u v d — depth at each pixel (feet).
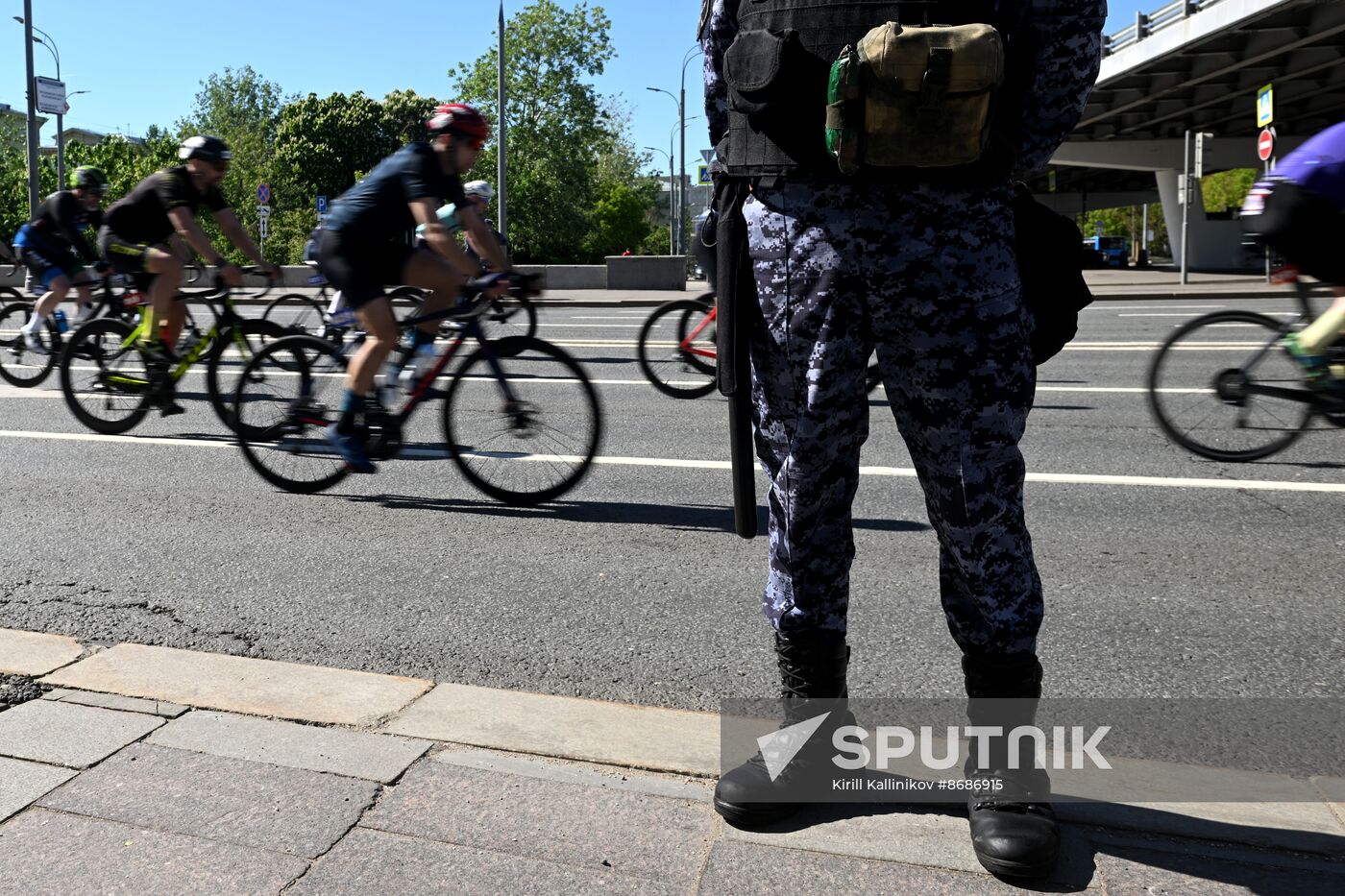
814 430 6.83
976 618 6.87
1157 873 6.40
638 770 7.69
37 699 8.84
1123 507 15.58
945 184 6.38
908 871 6.43
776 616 7.25
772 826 6.89
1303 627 10.93
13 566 13.32
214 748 7.95
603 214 231.50
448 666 10.13
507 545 14.17
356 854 6.61
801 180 6.58
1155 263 227.20
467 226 16.63
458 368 16.61
